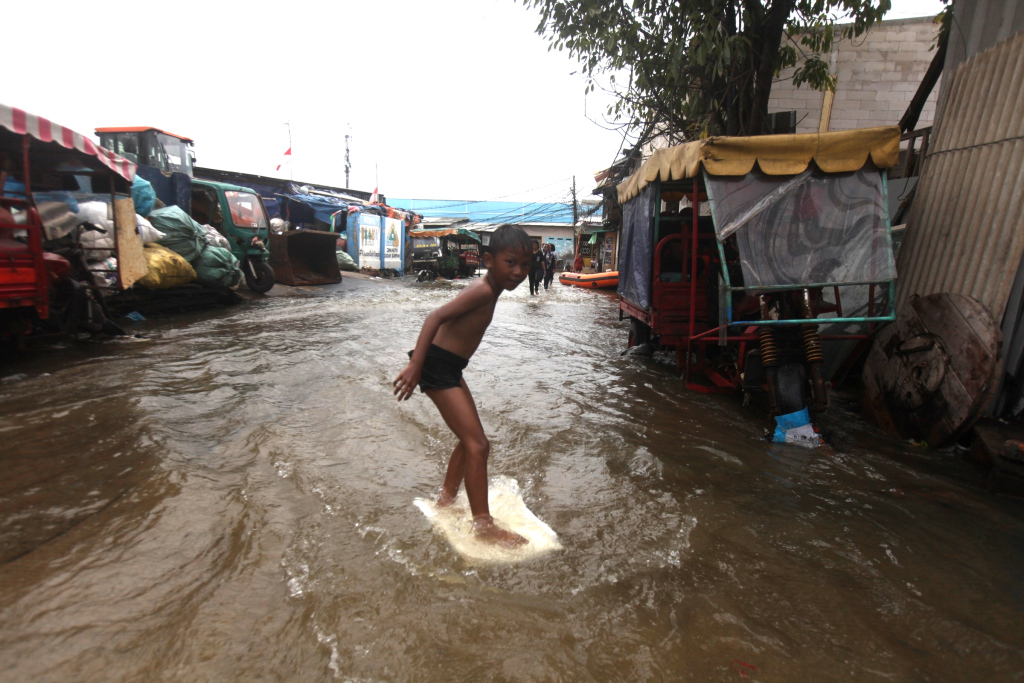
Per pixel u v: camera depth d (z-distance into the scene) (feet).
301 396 16.57
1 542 8.27
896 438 15.87
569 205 138.10
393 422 14.58
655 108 31.22
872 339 17.89
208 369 19.36
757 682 6.27
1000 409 14.84
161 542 8.42
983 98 16.35
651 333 26.27
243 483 10.53
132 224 29.01
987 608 7.96
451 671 6.18
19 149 23.50
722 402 18.97
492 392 18.49
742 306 19.17
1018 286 14.48
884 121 37.40
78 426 13.20
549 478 11.74
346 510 9.66
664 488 11.48
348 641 6.54
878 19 28.48
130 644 6.30
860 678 6.44
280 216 75.00
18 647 6.16
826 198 16.72
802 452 14.20
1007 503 11.62
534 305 50.34
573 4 26.48
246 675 5.94
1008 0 16.22
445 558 8.36
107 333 24.39
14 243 19.43
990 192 15.51
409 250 93.15
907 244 18.48
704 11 25.13
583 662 6.43
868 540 9.75
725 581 8.27
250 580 7.59
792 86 37.58
